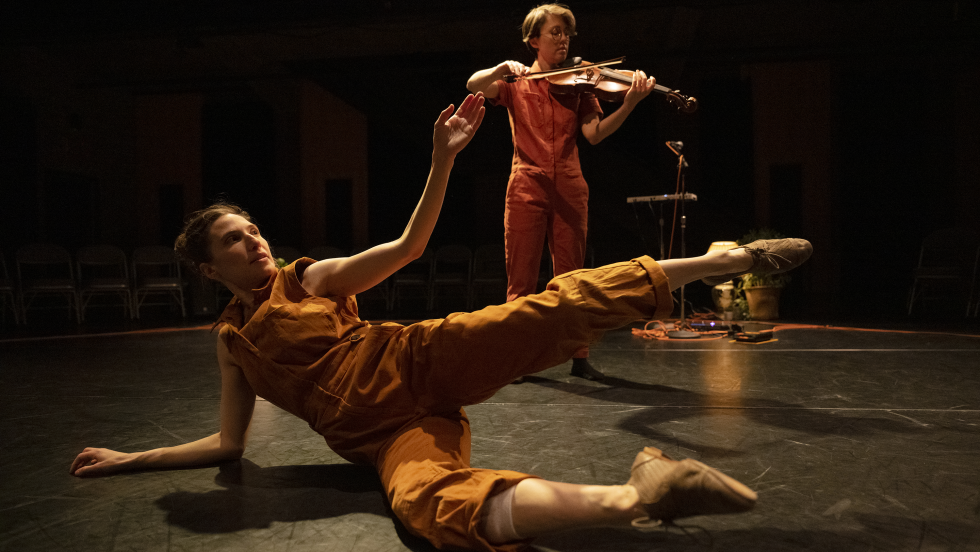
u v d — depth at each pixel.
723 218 9.82
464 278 8.28
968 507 1.32
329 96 10.72
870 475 1.52
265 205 11.31
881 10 8.38
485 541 1.05
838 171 9.94
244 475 1.64
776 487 1.45
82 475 1.66
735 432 1.92
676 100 2.79
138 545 1.23
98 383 3.09
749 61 9.29
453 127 1.34
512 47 8.91
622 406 2.30
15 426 2.25
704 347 3.80
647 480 0.95
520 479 1.06
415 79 9.48
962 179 9.29
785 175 10.08
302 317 1.43
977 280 6.86
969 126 9.21
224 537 1.26
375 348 1.40
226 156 11.34
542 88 2.80
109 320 7.50
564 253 2.82
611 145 10.64
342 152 10.75
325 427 1.44
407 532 1.27
